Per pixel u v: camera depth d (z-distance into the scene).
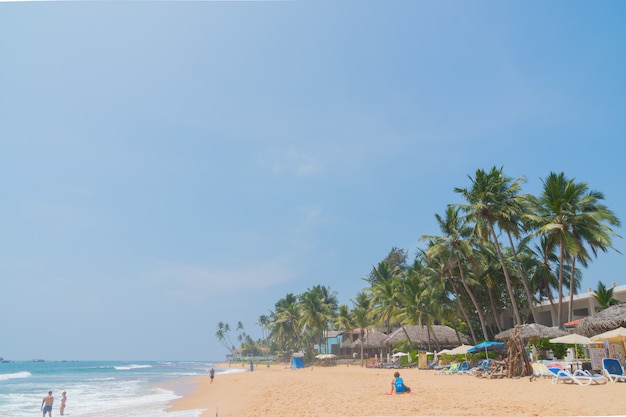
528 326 28.23
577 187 30.86
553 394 15.03
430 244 42.31
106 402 28.23
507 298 43.81
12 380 59.22
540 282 41.56
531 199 33.19
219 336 155.75
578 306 40.62
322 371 46.47
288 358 101.06
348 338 71.00
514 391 16.66
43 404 19.91
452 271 40.56
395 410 13.59
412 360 42.47
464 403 14.24
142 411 22.77
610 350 22.41
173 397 31.38
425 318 43.56
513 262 42.91
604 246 30.17
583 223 29.94
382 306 50.69
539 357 29.64
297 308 77.38
